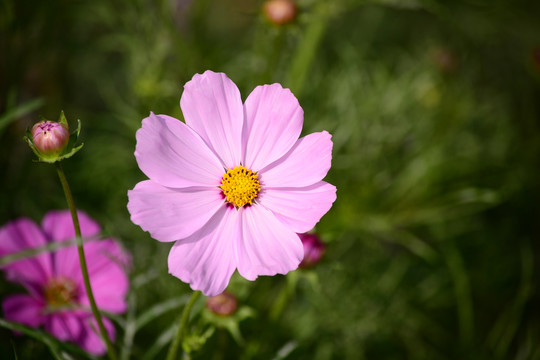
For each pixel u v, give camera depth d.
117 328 0.51
